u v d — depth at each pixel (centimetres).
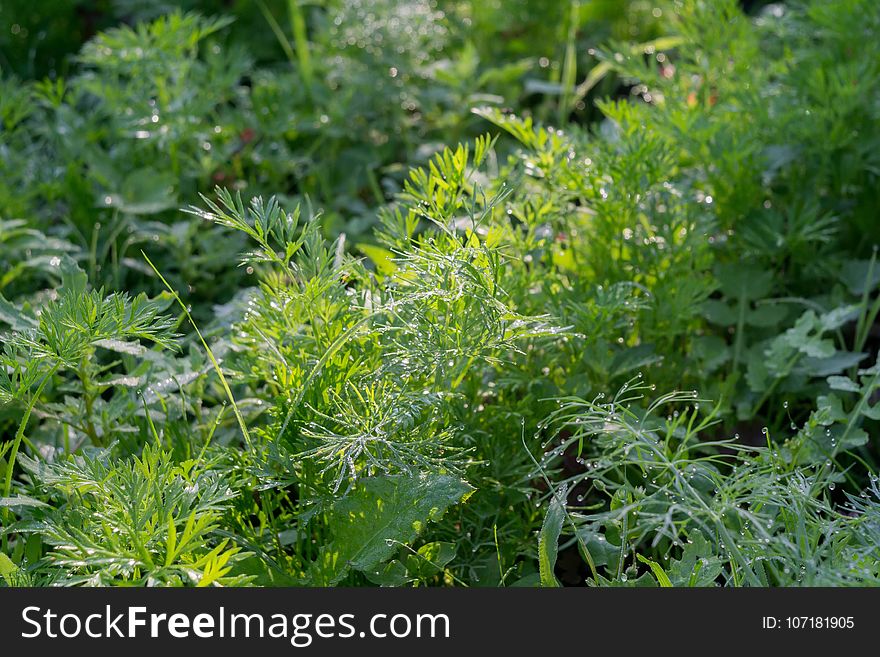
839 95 337
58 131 381
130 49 368
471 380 234
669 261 285
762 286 307
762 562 197
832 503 260
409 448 199
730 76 355
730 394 274
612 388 269
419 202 230
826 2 364
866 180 363
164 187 358
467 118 447
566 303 254
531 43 516
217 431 256
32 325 220
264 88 400
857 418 247
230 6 540
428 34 449
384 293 228
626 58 358
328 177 423
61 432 255
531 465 230
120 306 201
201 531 177
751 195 321
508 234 265
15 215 346
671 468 191
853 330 320
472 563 225
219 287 350
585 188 282
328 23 457
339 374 214
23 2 511
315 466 207
